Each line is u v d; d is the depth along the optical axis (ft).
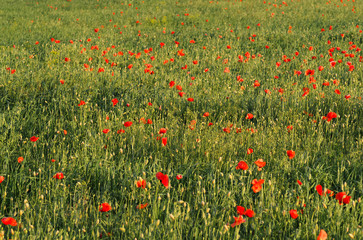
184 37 63.26
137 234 14.47
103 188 18.21
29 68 38.45
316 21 78.18
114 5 119.24
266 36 61.16
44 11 106.52
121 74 39.60
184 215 15.85
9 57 44.42
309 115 27.25
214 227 14.73
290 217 15.02
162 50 51.60
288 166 19.39
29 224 13.98
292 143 21.54
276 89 32.83
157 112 28.66
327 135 24.58
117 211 16.78
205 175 19.16
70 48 51.52
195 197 17.31
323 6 101.35
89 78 35.06
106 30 73.31
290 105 29.04
